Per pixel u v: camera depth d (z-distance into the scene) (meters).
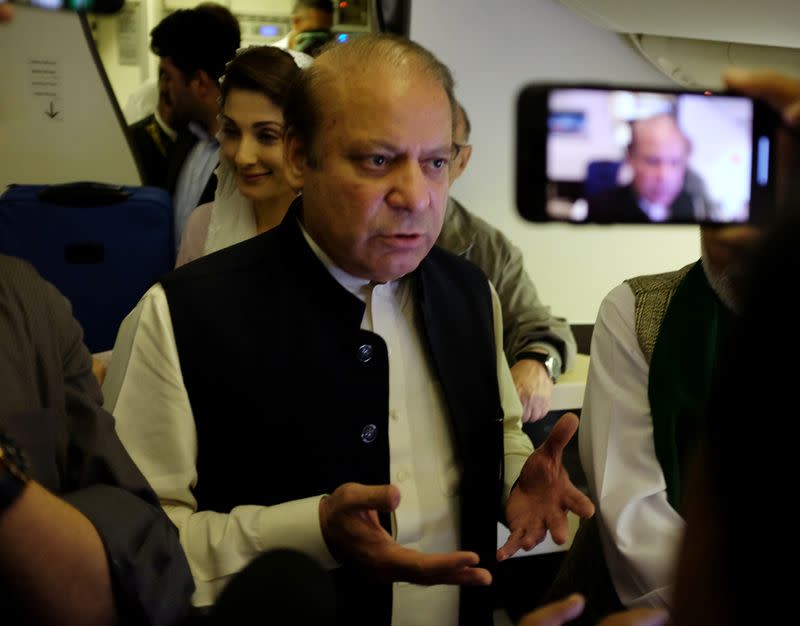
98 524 0.79
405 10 2.67
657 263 3.12
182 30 2.68
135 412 1.10
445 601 1.21
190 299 1.11
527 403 2.10
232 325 1.11
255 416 1.10
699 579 0.44
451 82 1.08
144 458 1.09
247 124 1.71
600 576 1.35
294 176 1.12
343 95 1.00
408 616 1.17
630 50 2.72
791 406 0.38
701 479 0.44
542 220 0.75
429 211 1.04
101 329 2.29
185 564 0.88
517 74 2.76
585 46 2.75
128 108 3.46
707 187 0.66
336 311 1.13
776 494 0.39
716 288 0.91
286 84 1.69
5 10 0.79
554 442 1.12
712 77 2.37
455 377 1.19
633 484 1.25
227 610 0.51
